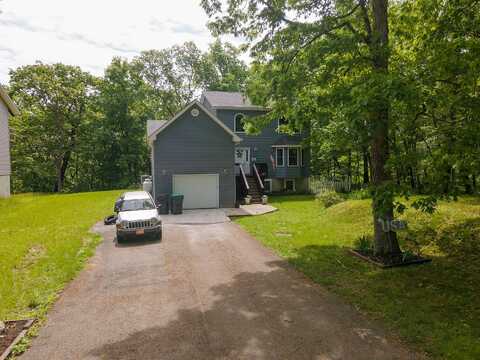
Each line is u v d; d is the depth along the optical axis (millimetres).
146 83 46094
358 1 9836
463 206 13227
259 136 29375
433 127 8617
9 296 7297
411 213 13094
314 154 31297
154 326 6012
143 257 10562
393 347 5156
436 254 9641
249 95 11609
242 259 10195
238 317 6297
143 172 47062
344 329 5750
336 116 11805
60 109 39969
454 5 8516
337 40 9203
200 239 12883
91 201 24109
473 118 7047
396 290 7348
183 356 5027
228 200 21281
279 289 7680
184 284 8148
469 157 6797
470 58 7230
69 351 5242
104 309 6777
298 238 12445
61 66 40500
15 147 38875
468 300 6672
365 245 10430
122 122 43656
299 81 10047
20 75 38125
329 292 7434
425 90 7543
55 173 42594
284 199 25469
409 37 10461
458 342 5145
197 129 20500
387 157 9398
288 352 5082
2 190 25094
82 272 9133
